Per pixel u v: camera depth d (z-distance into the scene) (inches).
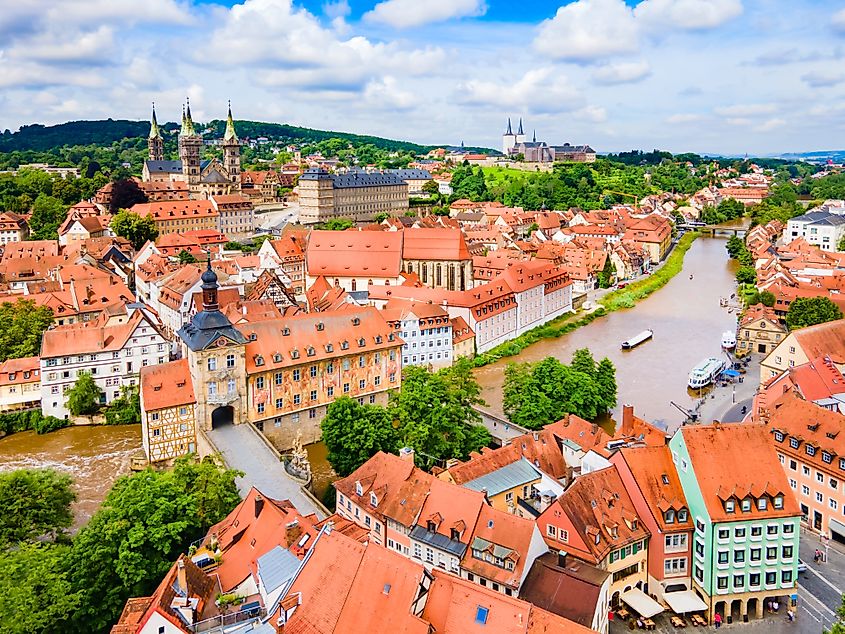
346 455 5093.5
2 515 4040.4
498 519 3646.7
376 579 2898.6
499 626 2748.5
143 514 3659.0
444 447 5201.8
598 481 4050.2
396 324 7657.5
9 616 3070.9
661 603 3988.7
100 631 3341.5
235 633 2893.7
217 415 6156.5
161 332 7057.1
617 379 7800.2
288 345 6269.7
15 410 6678.2
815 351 6599.4
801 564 4291.3
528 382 6082.7
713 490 3914.9
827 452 4653.1
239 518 3735.2
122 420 6756.9
